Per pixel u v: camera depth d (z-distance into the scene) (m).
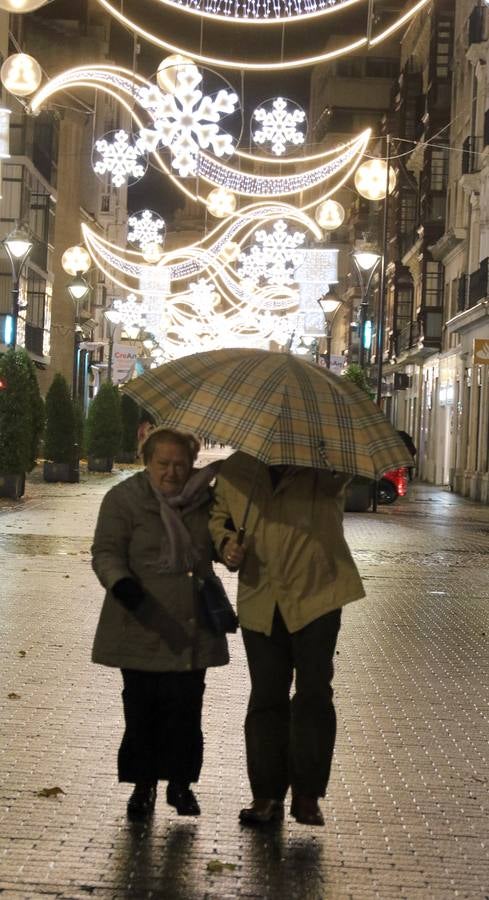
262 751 6.27
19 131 57.66
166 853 5.80
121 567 5.97
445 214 56.75
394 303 66.56
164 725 6.21
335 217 32.91
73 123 72.94
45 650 10.84
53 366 72.38
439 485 56.12
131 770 6.26
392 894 5.43
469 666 11.13
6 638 11.33
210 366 6.04
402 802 6.86
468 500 43.75
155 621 6.07
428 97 57.62
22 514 26.39
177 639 6.08
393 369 70.94
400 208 66.25
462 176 46.38
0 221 57.59
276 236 44.88
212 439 5.71
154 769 6.27
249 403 5.80
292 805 6.19
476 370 46.41
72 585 15.28
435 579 18.03
